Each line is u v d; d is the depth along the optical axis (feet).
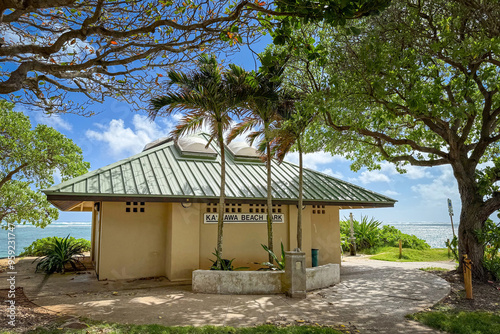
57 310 24.26
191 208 38.88
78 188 33.65
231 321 22.26
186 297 29.19
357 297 29.50
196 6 20.22
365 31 32.04
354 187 50.47
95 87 27.66
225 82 34.86
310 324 21.83
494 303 27.66
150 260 38.96
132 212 38.78
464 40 27.99
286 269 30.32
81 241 67.97
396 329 21.04
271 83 35.86
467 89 28.91
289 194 43.68
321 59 22.34
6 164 53.62
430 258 61.77
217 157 50.08
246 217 42.96
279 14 17.42
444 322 21.85
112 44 23.71
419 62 30.71
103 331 19.15
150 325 20.27
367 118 42.63
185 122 39.73
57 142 56.13
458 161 38.65
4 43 21.26
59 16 22.24
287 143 41.63
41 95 25.64
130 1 20.38
